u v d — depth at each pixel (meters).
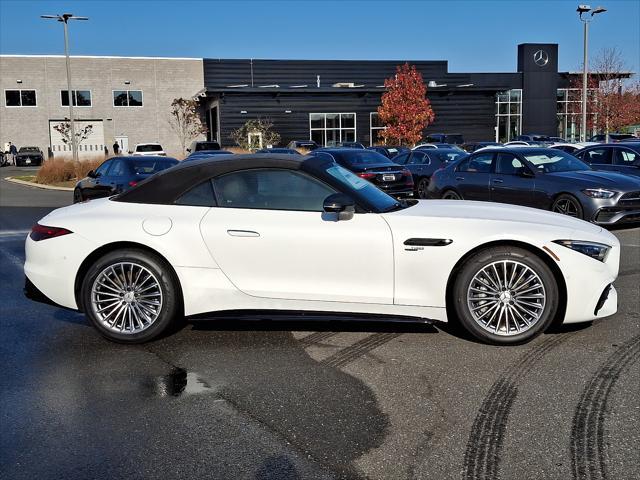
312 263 4.95
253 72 54.53
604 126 44.62
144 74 53.06
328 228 4.93
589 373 4.34
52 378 4.46
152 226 5.08
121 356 4.92
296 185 5.10
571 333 5.23
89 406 3.97
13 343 5.28
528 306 4.91
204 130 53.00
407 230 4.88
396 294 4.92
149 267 5.08
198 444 3.45
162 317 5.11
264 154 5.37
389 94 43.97
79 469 3.20
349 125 47.09
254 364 4.68
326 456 3.29
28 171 41.88
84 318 6.04
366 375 4.42
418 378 4.34
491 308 4.92
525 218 5.10
